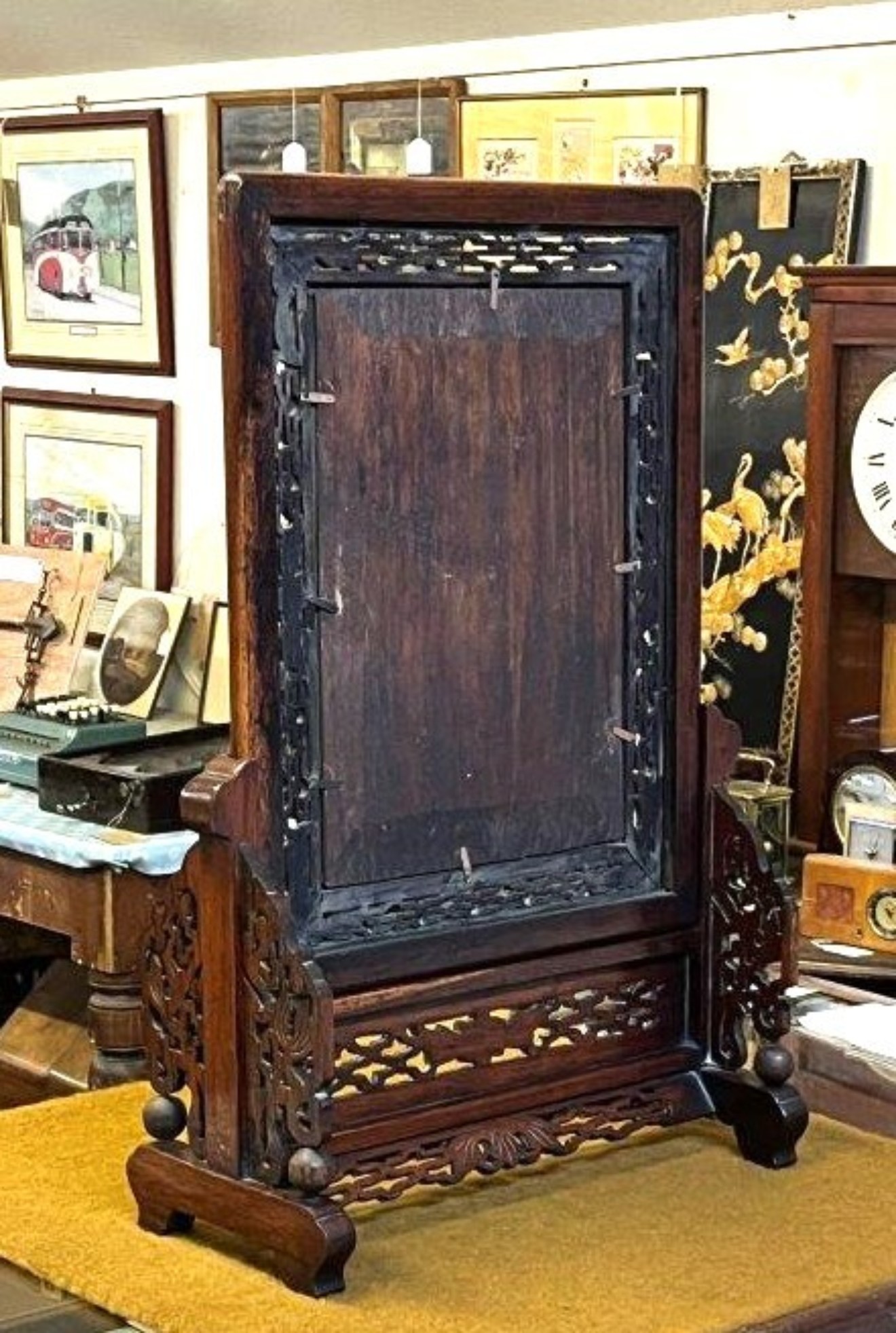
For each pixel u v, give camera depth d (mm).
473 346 1807
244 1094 1727
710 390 2898
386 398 1760
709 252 2900
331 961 1739
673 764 1950
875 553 2596
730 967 1964
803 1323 1648
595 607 1905
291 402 1707
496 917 1843
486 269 1810
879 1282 1720
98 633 4016
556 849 1895
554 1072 1886
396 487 1771
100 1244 1785
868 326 2547
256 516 1690
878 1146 2018
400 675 1787
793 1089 1956
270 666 1710
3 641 3570
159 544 3938
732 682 2889
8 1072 3420
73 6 3607
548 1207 1854
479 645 1834
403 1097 1788
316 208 1697
